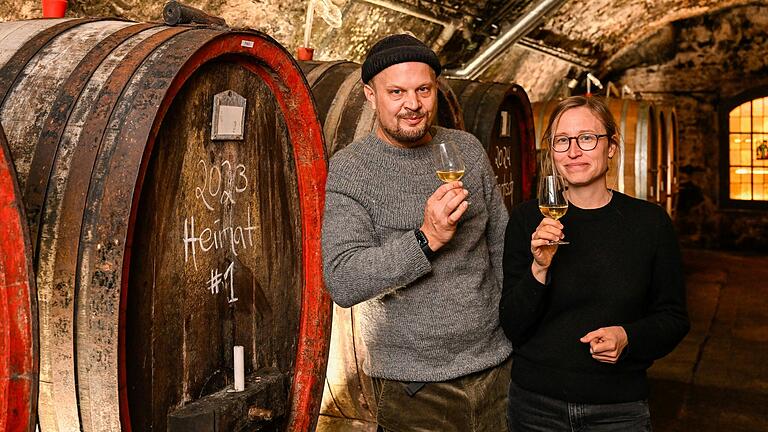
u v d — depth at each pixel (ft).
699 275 28.45
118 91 5.59
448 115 11.68
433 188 6.61
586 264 6.57
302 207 8.23
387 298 6.57
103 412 5.27
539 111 22.08
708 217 35.99
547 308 6.64
